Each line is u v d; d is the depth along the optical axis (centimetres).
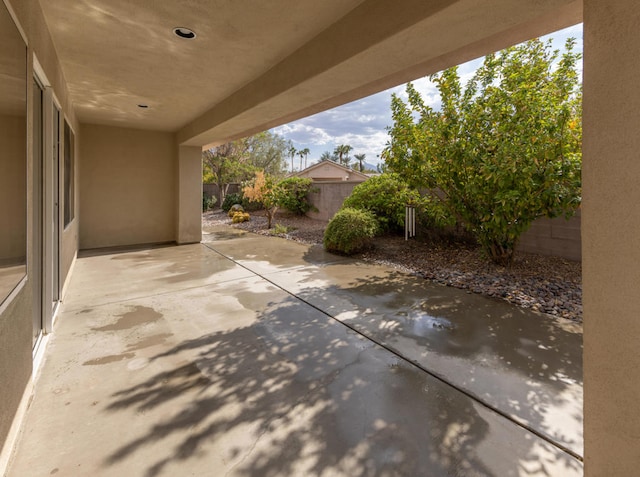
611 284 131
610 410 133
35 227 294
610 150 130
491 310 366
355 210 726
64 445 177
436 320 342
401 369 252
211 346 290
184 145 816
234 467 164
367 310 373
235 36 342
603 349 135
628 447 128
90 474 160
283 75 398
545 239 552
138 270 562
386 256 647
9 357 172
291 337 307
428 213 664
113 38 346
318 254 694
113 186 779
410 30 251
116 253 706
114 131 771
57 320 346
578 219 516
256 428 191
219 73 439
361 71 330
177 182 827
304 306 388
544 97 435
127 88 498
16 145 188
